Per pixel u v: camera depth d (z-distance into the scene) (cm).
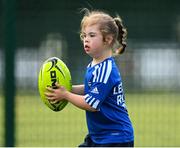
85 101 1502
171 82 3578
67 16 3106
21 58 3391
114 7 3012
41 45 3316
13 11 2384
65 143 2814
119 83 1527
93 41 1528
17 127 3052
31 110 3366
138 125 3281
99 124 1530
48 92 1526
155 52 3500
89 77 1524
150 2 3141
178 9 3206
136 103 3553
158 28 3331
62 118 3244
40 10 3078
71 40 3256
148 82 3569
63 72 1544
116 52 1587
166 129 3180
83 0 3022
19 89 3434
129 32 3284
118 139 1521
